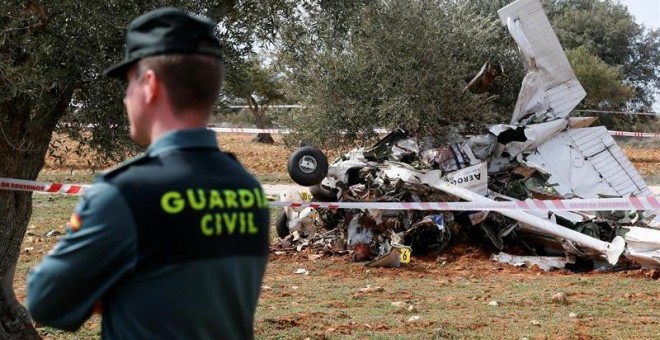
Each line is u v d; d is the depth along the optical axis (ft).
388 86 50.34
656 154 125.59
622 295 34.53
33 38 18.47
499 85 58.75
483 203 35.53
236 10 21.95
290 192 46.47
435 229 42.14
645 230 40.34
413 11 50.42
